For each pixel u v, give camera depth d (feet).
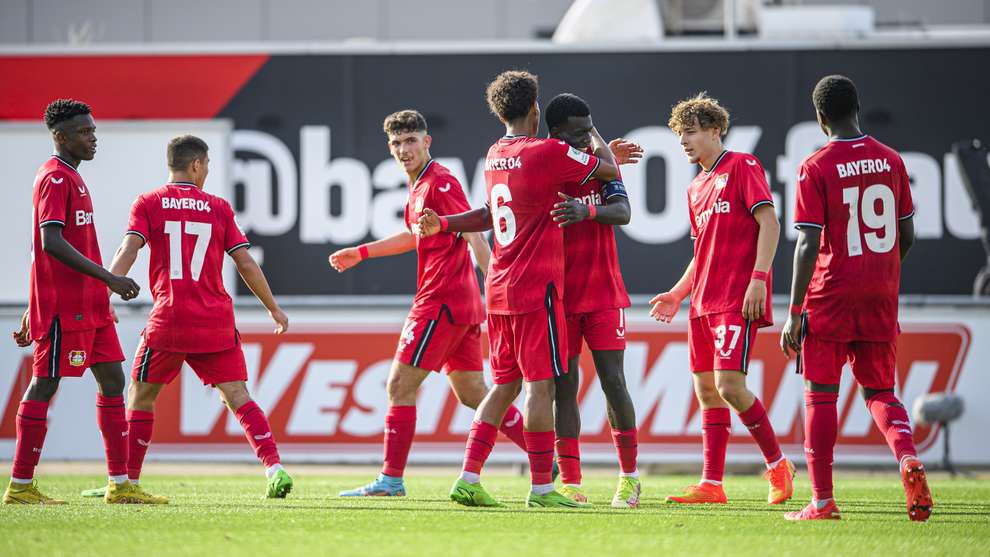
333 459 115.34
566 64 120.26
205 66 122.52
